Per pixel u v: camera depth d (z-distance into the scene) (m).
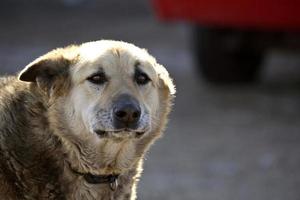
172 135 14.22
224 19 16.59
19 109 7.25
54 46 24.30
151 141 7.60
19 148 7.11
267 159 12.82
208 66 17.78
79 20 29.77
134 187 7.62
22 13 30.19
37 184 7.12
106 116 7.18
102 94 7.26
